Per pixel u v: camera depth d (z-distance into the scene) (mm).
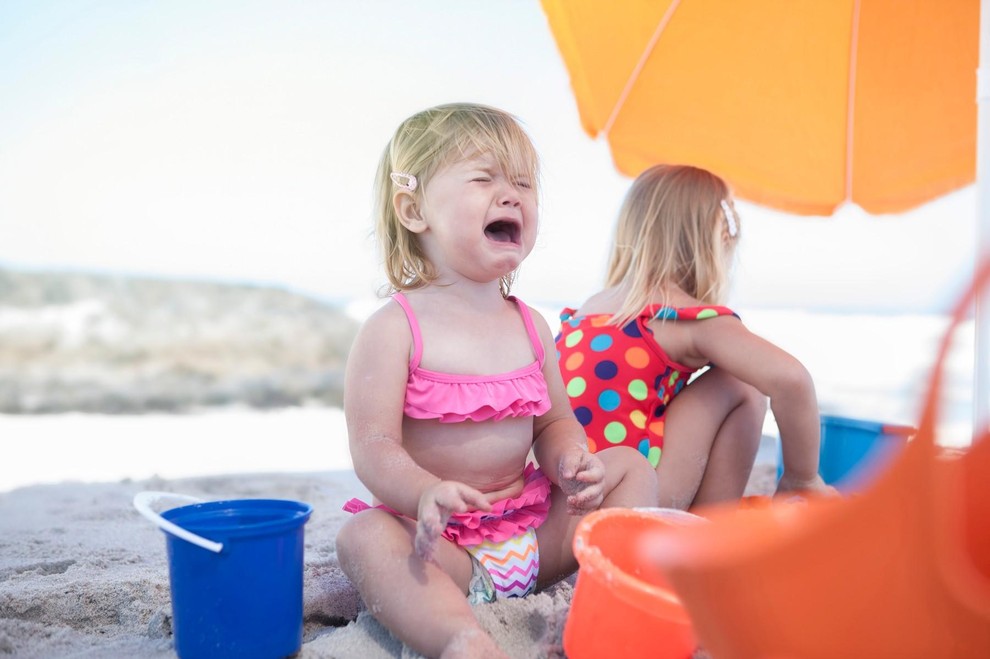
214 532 1076
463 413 1308
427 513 1091
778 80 2580
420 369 1328
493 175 1396
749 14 2488
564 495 1393
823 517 607
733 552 639
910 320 6887
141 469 2934
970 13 2352
